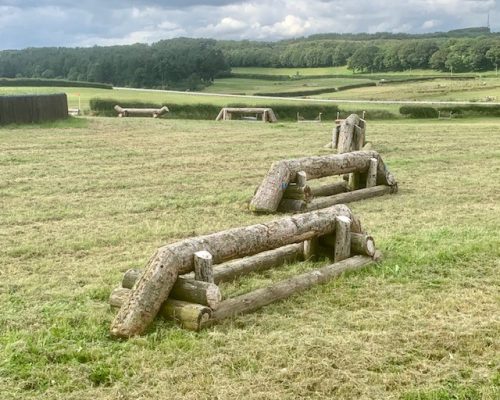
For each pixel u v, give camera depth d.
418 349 4.27
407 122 32.00
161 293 4.60
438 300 5.24
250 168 13.57
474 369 3.98
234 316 4.83
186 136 19.95
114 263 6.51
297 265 6.16
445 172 12.88
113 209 9.23
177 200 9.94
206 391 3.74
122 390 3.77
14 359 4.12
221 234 5.08
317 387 3.77
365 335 4.48
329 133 21.22
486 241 7.00
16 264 6.48
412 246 6.85
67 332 4.56
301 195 9.08
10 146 16.28
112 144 17.42
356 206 9.45
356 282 5.66
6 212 8.99
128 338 4.43
